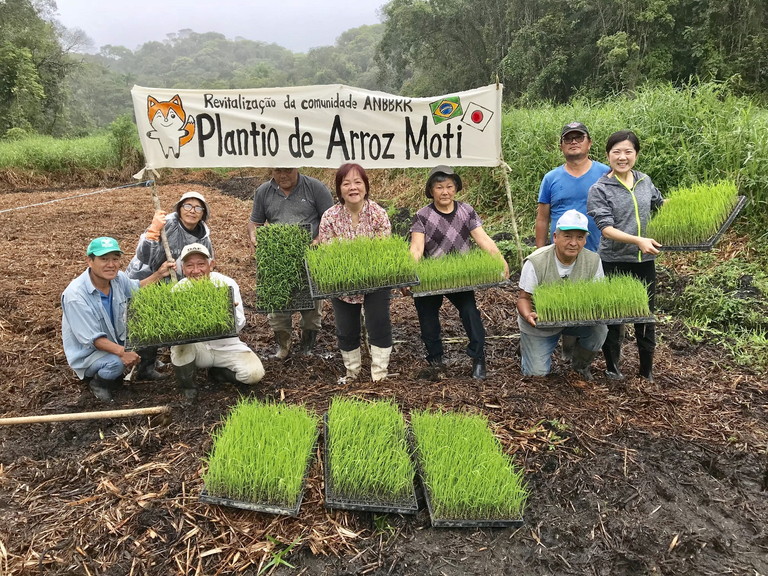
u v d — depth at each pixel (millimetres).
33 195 16750
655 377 4320
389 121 4758
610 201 4004
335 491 2844
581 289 3701
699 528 2773
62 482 3148
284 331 4703
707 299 5605
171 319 3459
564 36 24812
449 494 2766
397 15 33781
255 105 4641
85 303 3844
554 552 2646
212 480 2848
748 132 7254
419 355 5051
